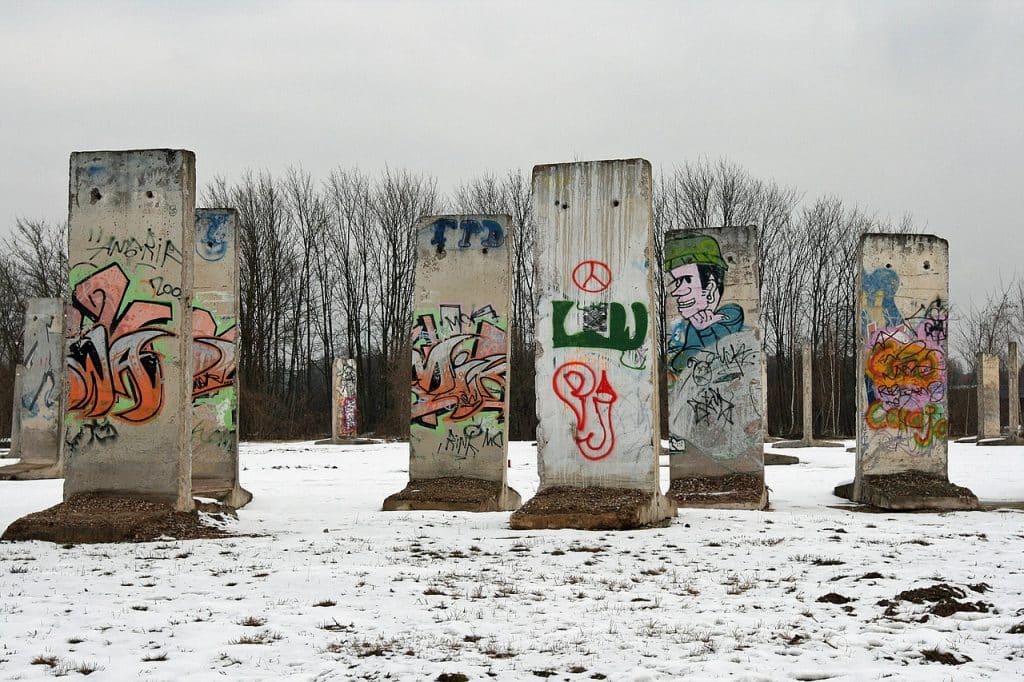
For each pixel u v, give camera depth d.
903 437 19.03
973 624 8.56
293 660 7.52
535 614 8.97
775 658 7.58
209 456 19.11
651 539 13.45
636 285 15.46
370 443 46.28
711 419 19.92
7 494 21.08
